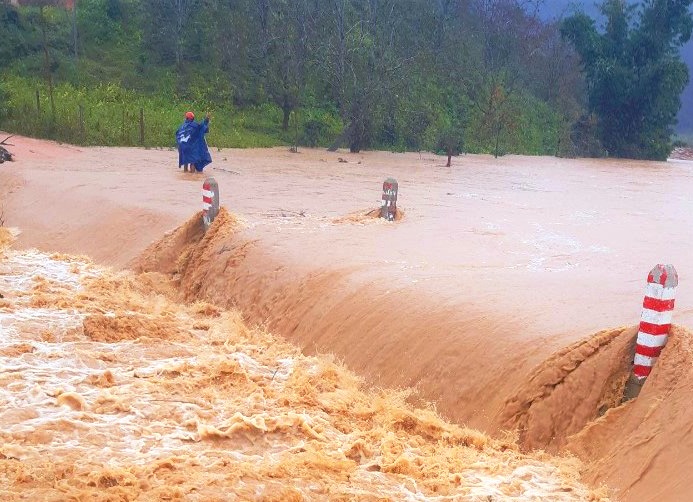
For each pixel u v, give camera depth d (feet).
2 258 44.98
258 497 19.33
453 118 136.77
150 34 124.26
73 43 119.24
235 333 33.42
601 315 26.48
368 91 111.55
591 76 147.84
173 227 46.14
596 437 21.91
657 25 147.54
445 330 27.27
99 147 91.20
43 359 28.35
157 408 24.70
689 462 19.31
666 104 145.38
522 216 52.13
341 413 25.55
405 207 53.47
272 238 39.86
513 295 29.22
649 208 61.62
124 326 32.48
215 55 124.77
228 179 67.56
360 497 19.95
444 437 23.63
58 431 22.61
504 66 162.20
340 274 33.65
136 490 19.29
